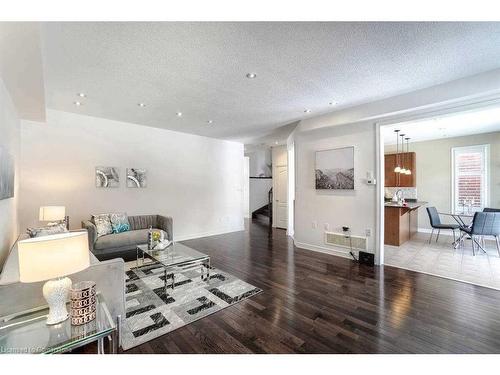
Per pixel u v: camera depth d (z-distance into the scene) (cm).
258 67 251
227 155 668
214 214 635
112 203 459
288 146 625
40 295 172
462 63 247
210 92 318
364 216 400
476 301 259
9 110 274
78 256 147
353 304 254
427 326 212
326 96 336
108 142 453
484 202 577
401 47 216
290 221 627
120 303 212
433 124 495
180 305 252
